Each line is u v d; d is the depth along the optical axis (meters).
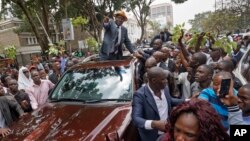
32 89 4.83
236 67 4.62
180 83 4.18
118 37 5.41
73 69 4.42
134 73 4.00
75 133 2.85
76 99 3.82
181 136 1.26
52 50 11.54
